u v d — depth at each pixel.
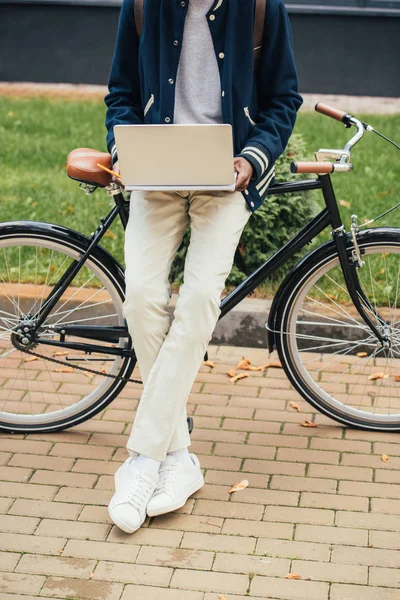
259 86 3.68
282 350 4.24
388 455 4.07
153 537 3.50
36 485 3.82
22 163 7.48
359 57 9.93
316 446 4.14
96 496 3.76
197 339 3.48
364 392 4.60
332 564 3.34
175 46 3.39
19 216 6.32
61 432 4.25
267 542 3.47
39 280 5.40
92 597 3.17
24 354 4.93
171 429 3.56
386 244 4.02
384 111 9.36
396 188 6.89
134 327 3.55
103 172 3.74
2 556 3.38
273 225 5.27
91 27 10.13
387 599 3.16
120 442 4.17
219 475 3.91
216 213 3.56
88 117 8.84
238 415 4.40
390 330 4.24
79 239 4.00
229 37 3.38
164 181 3.26
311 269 4.08
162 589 3.21
